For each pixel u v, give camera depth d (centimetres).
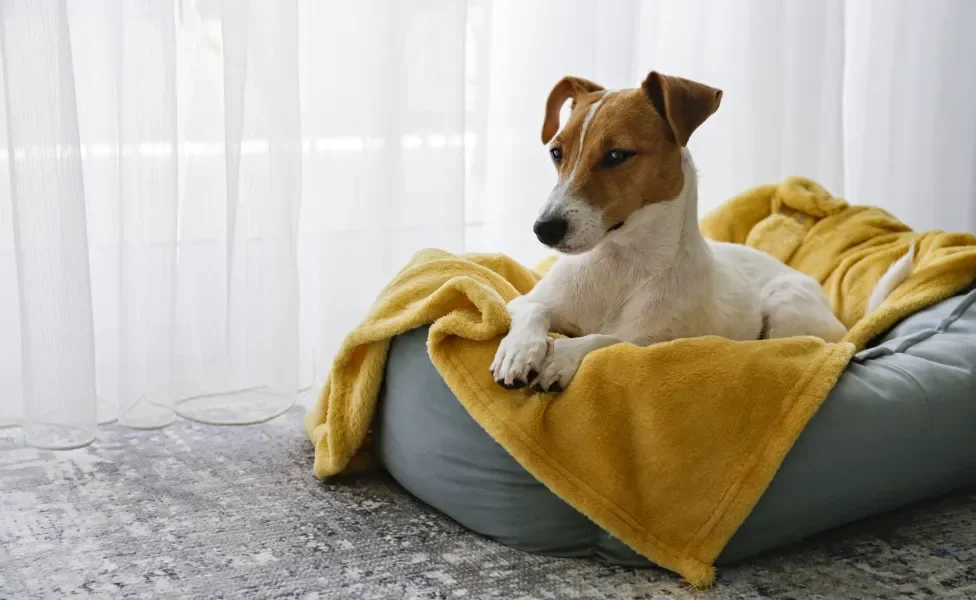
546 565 143
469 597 137
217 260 176
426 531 149
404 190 187
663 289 155
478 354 147
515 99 197
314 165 184
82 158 171
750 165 212
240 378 178
